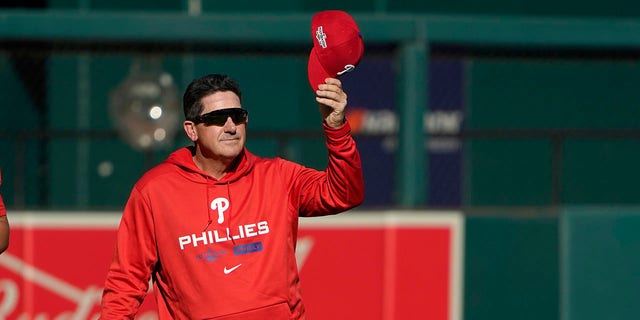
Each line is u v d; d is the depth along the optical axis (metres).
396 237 26.38
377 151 39.78
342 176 13.11
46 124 37.00
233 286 13.00
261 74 38.91
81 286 25.64
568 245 27.56
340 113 12.87
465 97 40.16
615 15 40.22
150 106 31.53
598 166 40.16
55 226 25.61
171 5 38.41
